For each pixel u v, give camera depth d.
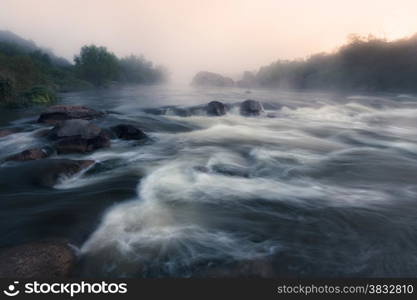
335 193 8.09
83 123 12.77
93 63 83.75
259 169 10.10
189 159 10.95
